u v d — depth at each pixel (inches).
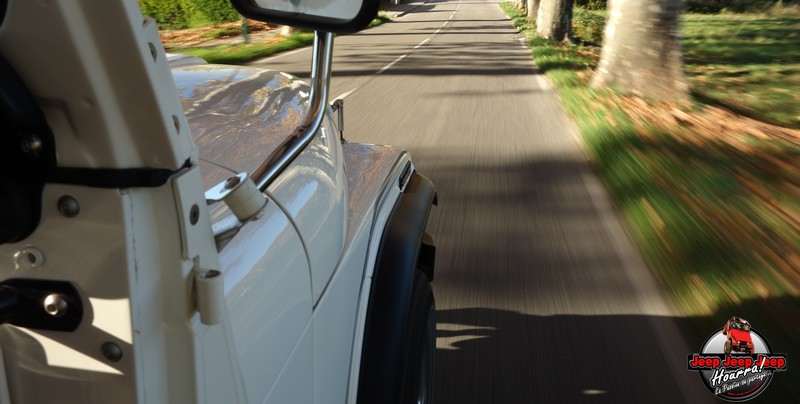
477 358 123.4
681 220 187.0
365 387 67.9
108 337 32.1
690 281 152.1
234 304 40.4
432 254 94.1
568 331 133.8
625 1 488.7
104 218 30.5
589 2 2219.5
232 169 50.3
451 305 144.6
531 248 178.2
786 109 500.4
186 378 34.3
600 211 211.5
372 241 74.1
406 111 398.9
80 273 31.5
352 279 65.6
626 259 170.7
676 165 253.8
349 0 45.1
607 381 117.0
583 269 164.4
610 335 132.3
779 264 157.2
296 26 45.9
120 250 30.8
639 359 123.9
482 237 185.9
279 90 70.6
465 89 505.7
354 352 66.0
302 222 53.3
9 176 30.2
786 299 139.6
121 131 29.2
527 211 210.5
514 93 491.8
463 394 113.0
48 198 30.6
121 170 29.8
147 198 31.6
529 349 127.0
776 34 1250.0
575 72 620.4
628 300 147.3
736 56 924.0
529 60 756.0
